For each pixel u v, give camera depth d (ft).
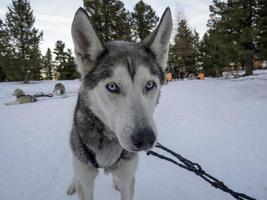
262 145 1.83
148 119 0.88
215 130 2.27
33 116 3.34
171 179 1.45
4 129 2.64
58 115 3.32
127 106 0.90
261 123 2.39
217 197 1.26
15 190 1.38
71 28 1.04
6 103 5.00
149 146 0.85
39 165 1.69
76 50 1.06
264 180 1.38
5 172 1.59
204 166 1.58
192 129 2.36
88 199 1.12
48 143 2.13
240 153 1.73
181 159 1.31
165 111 3.26
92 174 1.10
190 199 1.26
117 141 1.03
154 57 1.10
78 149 1.08
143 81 0.96
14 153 1.91
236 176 1.44
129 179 1.12
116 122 0.91
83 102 1.05
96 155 1.05
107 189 1.41
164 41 1.13
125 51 1.05
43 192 1.36
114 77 0.94
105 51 1.05
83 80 1.06
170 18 1.12
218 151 1.79
